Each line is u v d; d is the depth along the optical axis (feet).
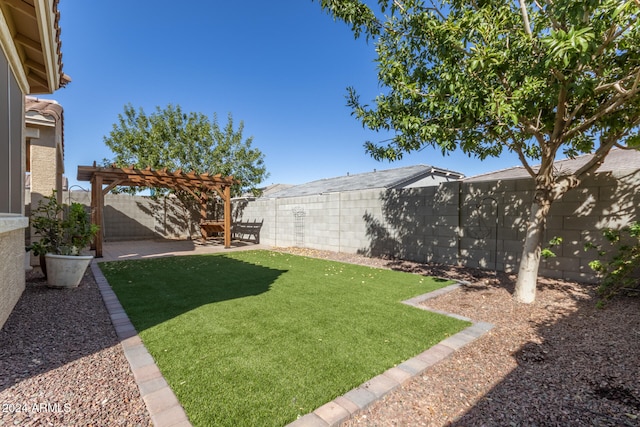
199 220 57.00
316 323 11.89
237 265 25.79
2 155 11.07
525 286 14.46
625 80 11.80
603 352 9.25
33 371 8.11
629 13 9.48
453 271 22.13
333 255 31.81
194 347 9.66
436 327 11.52
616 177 16.30
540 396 7.25
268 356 9.09
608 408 6.75
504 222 21.18
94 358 8.93
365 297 15.66
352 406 6.75
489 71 12.31
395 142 18.39
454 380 8.00
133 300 14.98
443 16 14.51
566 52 8.90
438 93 13.56
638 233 13.34
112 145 46.65
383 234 29.17
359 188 46.01
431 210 25.34
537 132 13.76
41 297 15.23
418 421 6.44
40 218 18.48
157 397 6.96
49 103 24.82
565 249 18.17
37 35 12.84
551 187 14.21
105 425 6.07
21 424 6.02
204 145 50.39
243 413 6.45
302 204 38.22
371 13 15.49
